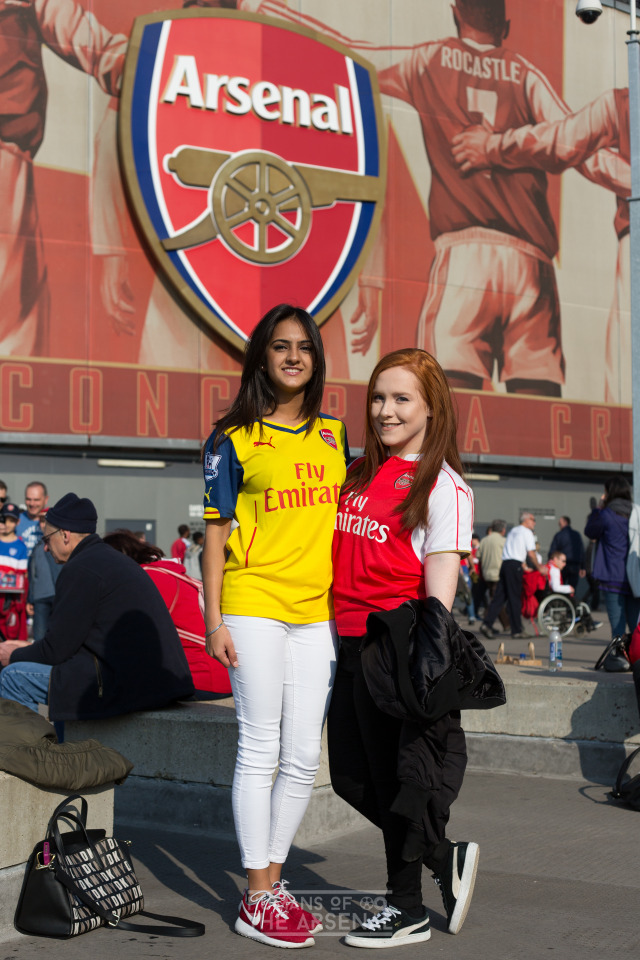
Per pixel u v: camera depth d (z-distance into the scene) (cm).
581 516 2506
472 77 2320
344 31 2162
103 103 1903
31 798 366
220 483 357
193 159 1948
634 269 1166
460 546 339
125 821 526
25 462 1858
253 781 357
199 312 1931
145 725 523
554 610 1560
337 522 359
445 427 348
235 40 2003
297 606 356
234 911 384
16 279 1819
